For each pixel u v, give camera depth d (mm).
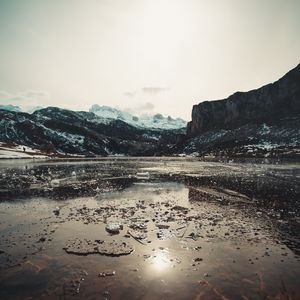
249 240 12836
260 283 8906
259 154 130625
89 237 13414
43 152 147625
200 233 13906
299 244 12297
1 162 82312
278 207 19734
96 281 9172
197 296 8211
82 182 34031
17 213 18359
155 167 65562
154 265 10336
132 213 18062
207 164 80688
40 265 10398
